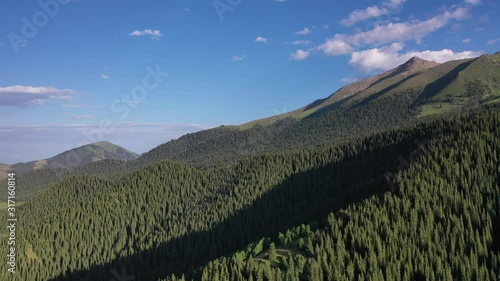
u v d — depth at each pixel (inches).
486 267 4448.8
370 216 5900.6
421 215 5605.3
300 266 5068.9
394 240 5196.9
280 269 5447.8
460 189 6245.1
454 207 5684.1
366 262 4881.9
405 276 4500.5
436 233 5113.2
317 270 4749.0
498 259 4564.5
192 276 6205.7
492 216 5354.3
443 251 4793.3
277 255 5974.4
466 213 5408.5
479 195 5807.1
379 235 5354.3
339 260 4955.7
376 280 4424.2
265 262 5625.0
